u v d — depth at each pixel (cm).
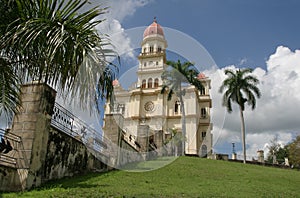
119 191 482
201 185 692
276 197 636
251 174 1041
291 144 2872
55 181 546
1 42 288
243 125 2081
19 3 284
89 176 657
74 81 256
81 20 271
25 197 394
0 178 434
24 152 482
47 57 261
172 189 582
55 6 275
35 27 263
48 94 540
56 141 564
